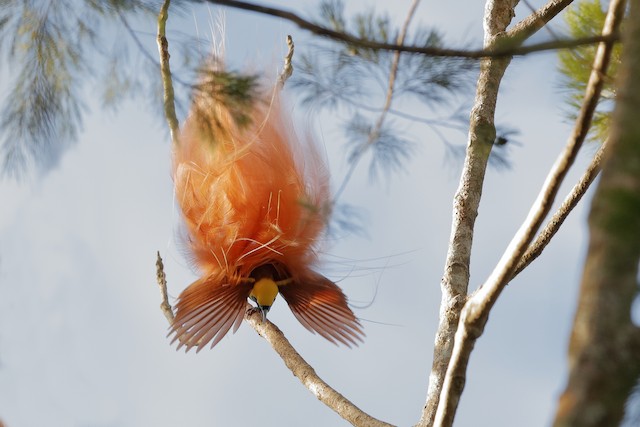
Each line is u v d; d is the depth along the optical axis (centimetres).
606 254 495
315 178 665
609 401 502
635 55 529
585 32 631
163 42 631
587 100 604
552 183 609
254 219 665
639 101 508
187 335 662
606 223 486
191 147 664
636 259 490
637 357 499
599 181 505
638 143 491
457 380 626
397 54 639
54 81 627
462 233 664
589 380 504
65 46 626
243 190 665
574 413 505
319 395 670
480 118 664
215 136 638
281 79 662
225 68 635
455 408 627
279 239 665
